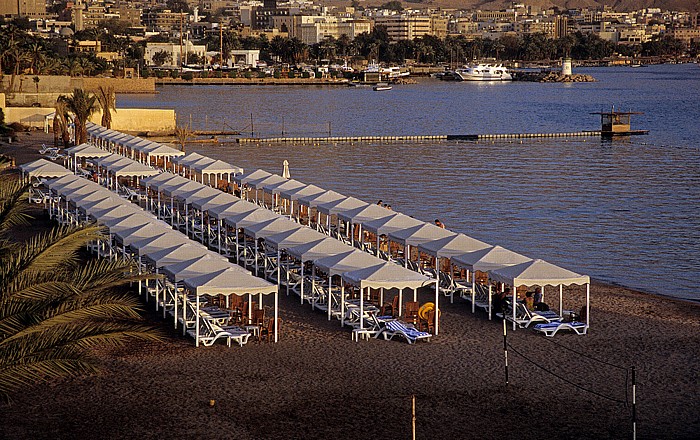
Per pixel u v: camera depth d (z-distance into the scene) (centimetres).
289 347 4653
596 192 11462
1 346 2633
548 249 8044
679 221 9456
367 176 12794
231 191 9600
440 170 13588
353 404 3922
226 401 3938
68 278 2881
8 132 16000
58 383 4119
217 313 4931
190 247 5194
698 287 6719
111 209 6344
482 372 4325
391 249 7125
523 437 3619
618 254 7844
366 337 4812
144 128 18200
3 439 3541
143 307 5319
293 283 5912
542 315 5131
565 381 4225
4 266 2798
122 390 4047
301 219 8319
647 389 4141
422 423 3738
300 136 19062
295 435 3609
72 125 14538
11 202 3169
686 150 16862
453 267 6012
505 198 10894
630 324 5169
